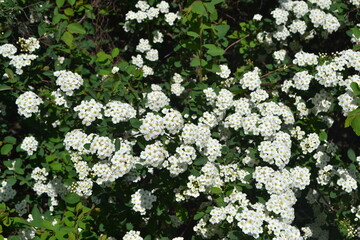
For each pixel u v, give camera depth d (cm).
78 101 58
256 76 62
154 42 73
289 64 69
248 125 56
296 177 57
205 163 55
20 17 69
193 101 62
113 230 57
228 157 58
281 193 53
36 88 66
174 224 64
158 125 51
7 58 61
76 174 56
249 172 56
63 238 48
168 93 72
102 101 58
